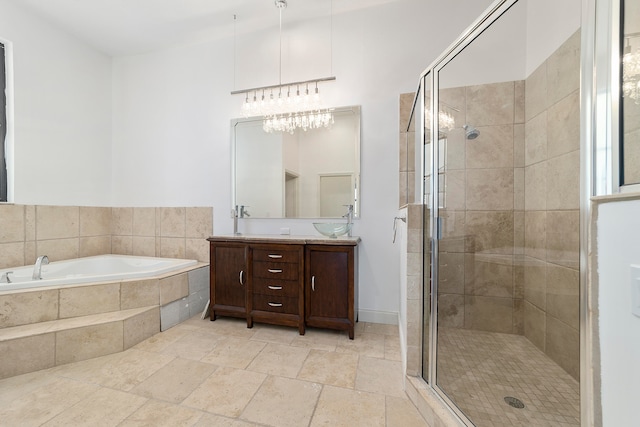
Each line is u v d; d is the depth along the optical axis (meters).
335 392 1.49
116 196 3.19
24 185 2.45
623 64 0.85
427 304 1.53
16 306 1.78
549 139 1.74
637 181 0.77
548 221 1.73
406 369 1.50
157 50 3.06
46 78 2.60
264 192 2.74
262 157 2.75
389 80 2.41
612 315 0.62
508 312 1.98
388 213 2.42
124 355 1.85
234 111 2.83
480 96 2.03
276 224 2.71
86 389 1.49
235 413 1.32
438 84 1.87
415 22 2.35
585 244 0.77
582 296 0.77
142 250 3.10
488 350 1.78
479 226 2.03
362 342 2.06
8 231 2.33
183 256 2.98
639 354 0.56
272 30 2.70
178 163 3.01
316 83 2.53
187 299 2.50
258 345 2.00
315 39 2.58
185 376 1.61
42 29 2.56
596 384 0.65
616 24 0.86
